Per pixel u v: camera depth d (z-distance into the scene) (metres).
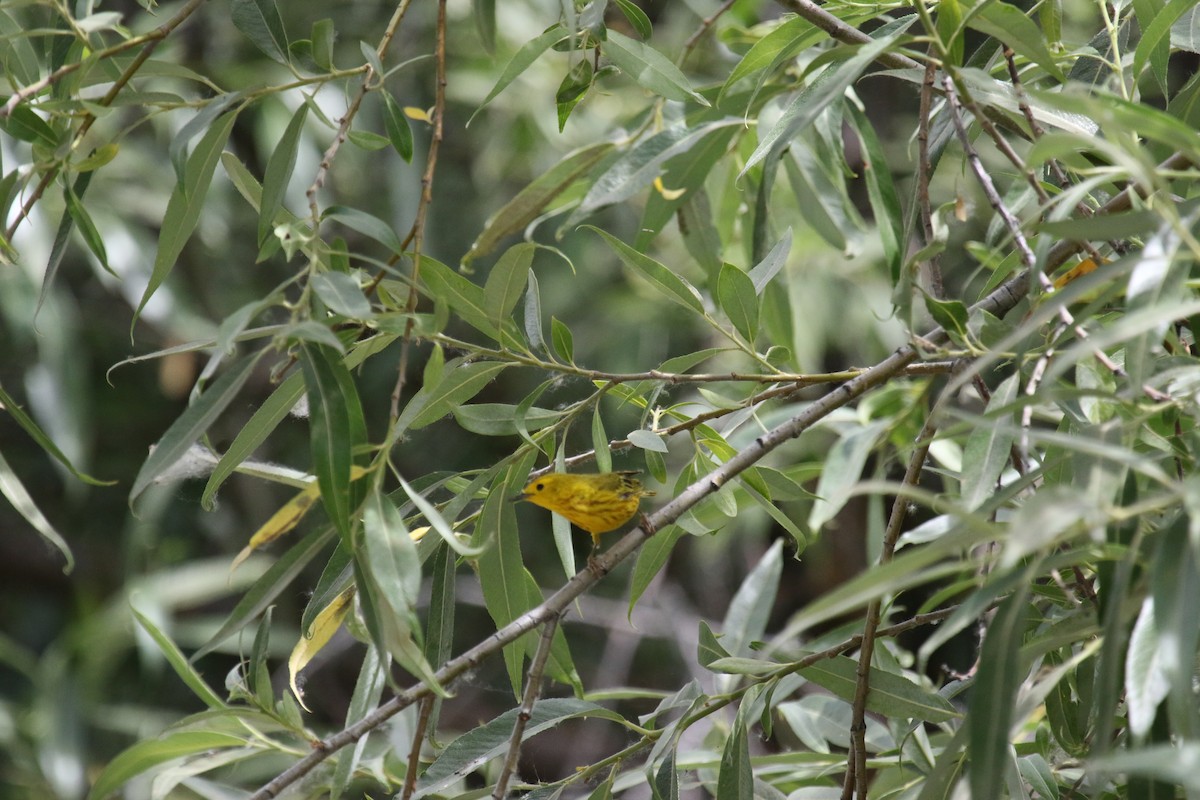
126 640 14.64
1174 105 5.99
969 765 4.09
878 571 3.53
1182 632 3.52
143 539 15.43
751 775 5.82
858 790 5.64
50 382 13.86
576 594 5.27
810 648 7.14
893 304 5.07
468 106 16.25
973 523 3.53
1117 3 6.55
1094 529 3.58
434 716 5.73
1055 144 3.80
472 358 5.75
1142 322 3.51
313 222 4.75
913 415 8.45
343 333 5.22
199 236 16.16
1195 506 3.30
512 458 5.77
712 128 6.55
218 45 15.61
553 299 15.64
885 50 5.04
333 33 5.35
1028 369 5.92
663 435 6.19
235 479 17.86
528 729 6.04
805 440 12.77
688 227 8.26
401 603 4.41
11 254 5.79
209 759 5.99
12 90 6.02
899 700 5.70
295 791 6.76
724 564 17.17
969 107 4.97
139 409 18.30
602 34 6.07
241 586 15.23
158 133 15.22
